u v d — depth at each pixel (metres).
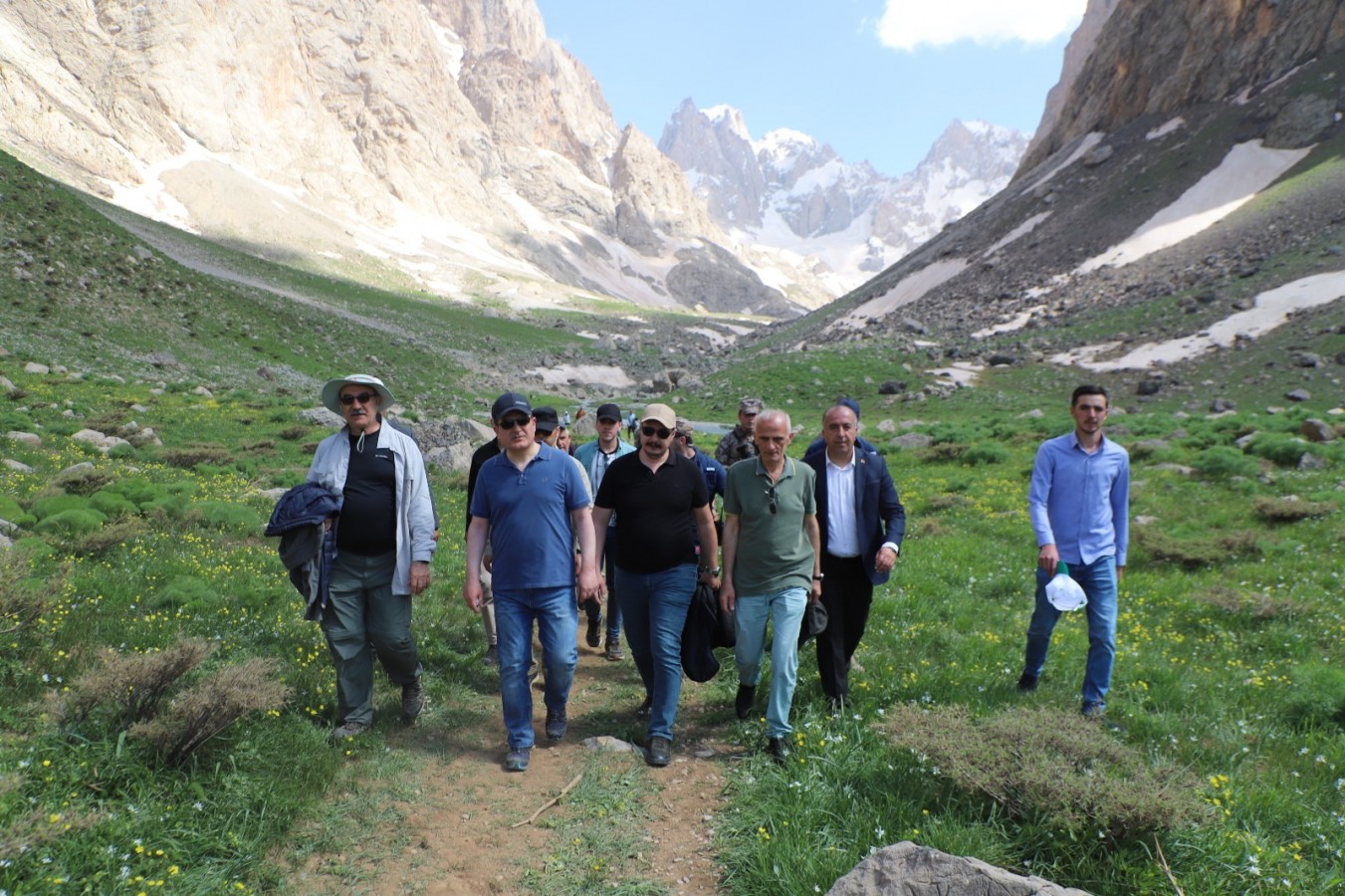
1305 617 8.75
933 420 45.06
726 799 5.02
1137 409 44.50
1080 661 7.41
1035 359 61.06
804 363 62.84
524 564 5.71
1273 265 65.81
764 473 5.84
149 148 188.50
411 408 47.22
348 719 5.82
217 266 108.94
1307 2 106.94
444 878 4.23
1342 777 5.15
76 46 195.88
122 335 40.22
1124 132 118.12
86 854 3.75
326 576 5.62
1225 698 6.67
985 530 14.19
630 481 5.87
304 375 48.09
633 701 6.95
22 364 28.94
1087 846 4.05
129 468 15.68
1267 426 24.61
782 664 5.50
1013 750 4.64
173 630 7.01
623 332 159.00
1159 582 10.51
